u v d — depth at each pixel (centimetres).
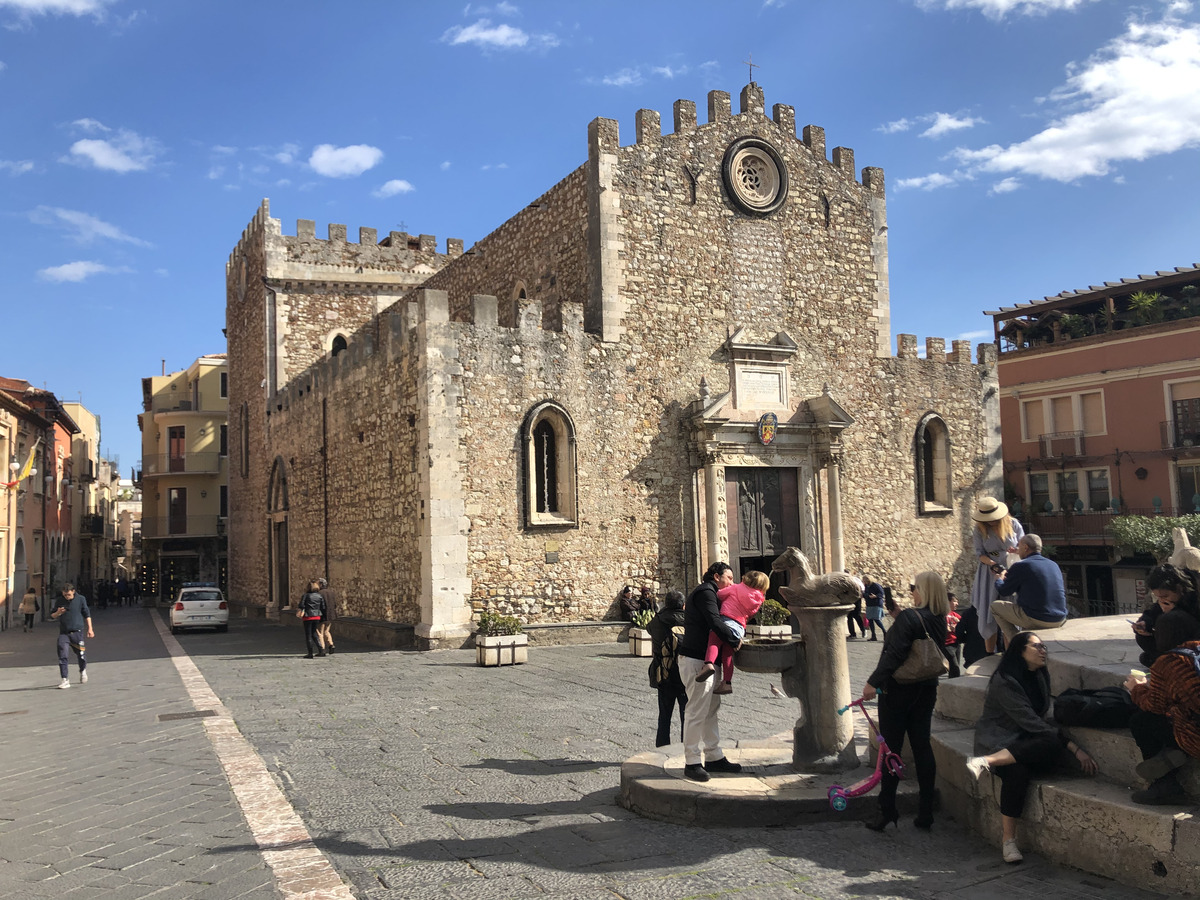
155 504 6012
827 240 2748
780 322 2641
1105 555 3656
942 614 772
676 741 1100
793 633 2306
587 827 773
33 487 4294
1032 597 963
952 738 826
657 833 757
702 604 846
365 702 1409
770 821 773
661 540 2402
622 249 2417
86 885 643
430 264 4025
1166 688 619
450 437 2144
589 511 2308
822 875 661
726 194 2588
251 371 3950
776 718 1245
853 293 2780
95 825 791
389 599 2366
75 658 2338
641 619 2009
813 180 2744
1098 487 3759
